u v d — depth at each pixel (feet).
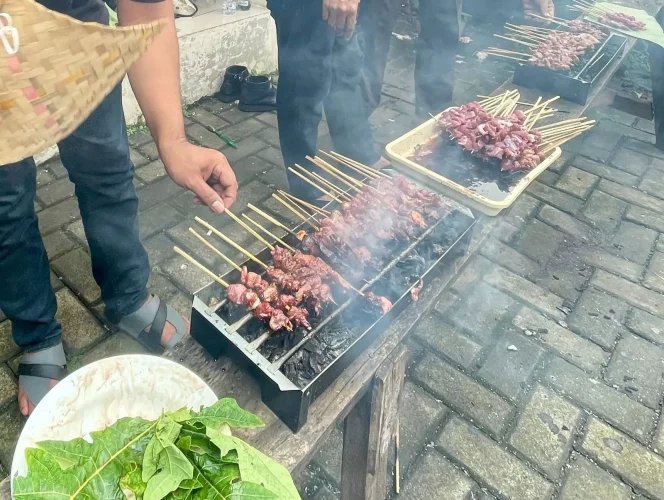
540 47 14.01
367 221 6.98
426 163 9.44
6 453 7.15
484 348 9.41
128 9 5.43
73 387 4.53
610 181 14.30
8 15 2.39
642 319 10.30
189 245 10.93
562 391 8.79
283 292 5.90
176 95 5.65
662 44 14.47
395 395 5.78
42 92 2.65
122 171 6.89
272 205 12.32
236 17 16.21
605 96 18.37
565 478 7.57
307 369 5.08
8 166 5.37
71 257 10.23
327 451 7.71
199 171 5.45
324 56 9.86
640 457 7.91
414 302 6.44
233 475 3.81
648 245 12.24
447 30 14.51
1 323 8.78
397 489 7.23
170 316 8.48
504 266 11.23
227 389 5.25
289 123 10.77
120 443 3.96
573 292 10.78
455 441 7.92
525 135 9.56
